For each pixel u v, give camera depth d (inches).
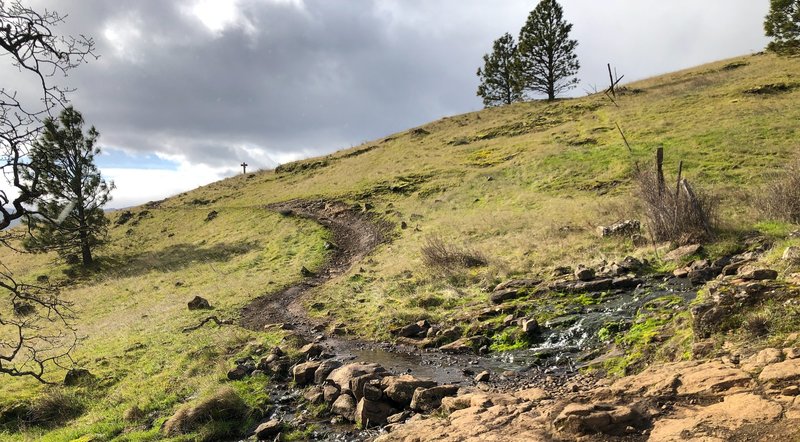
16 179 272.8
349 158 2170.3
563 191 1099.3
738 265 435.5
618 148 1266.0
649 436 202.7
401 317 557.0
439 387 324.2
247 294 835.4
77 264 1453.0
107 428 370.3
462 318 518.9
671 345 307.7
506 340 442.0
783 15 1656.0
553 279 569.3
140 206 2210.9
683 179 605.6
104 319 861.2
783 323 260.5
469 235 920.3
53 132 310.0
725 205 721.0
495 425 241.0
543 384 332.2
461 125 2272.4
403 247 970.1
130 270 1336.1
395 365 424.5
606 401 243.4
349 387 358.0
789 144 1016.9
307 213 1465.3
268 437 325.4
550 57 2257.6
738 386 215.8
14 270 1502.2
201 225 1656.0
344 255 1075.9
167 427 346.6
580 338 407.8
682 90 1726.1
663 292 451.8
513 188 1221.7
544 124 1875.0
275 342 529.3
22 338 312.2
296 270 989.2
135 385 462.6
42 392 473.7
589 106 1913.1
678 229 588.7
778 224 562.3
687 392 227.8
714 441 182.1
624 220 706.8
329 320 627.8
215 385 411.2
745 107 1344.7
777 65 1752.0
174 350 555.8
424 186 1443.2
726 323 285.0
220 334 591.2
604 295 485.4
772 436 173.6
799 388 195.5
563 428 222.1
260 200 1801.2
